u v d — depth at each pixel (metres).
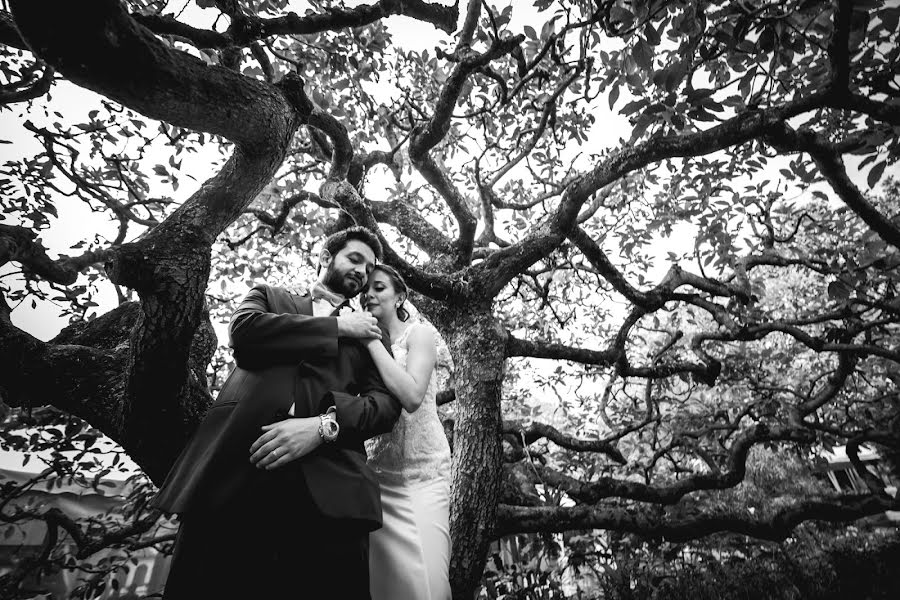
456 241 4.39
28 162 3.85
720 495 8.04
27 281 3.59
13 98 3.13
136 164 4.72
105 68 1.21
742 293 5.08
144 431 1.87
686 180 4.86
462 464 2.88
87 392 1.99
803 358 9.08
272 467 1.09
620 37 2.65
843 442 6.99
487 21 3.59
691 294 5.27
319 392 1.29
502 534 3.83
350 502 1.12
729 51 2.78
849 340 5.44
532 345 4.66
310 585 1.06
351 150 3.24
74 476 4.33
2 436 4.02
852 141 3.43
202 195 1.92
